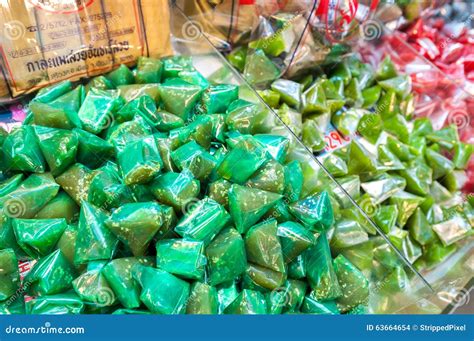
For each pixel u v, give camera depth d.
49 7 0.35
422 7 0.51
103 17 0.37
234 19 0.44
